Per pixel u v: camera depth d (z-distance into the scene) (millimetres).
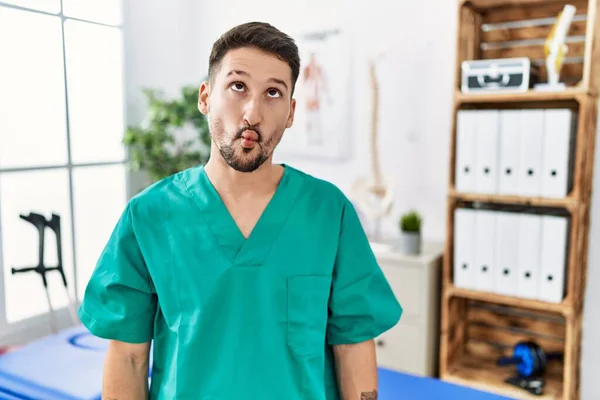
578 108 2186
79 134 2770
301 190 934
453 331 2432
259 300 861
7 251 2486
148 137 2633
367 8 2684
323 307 901
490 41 2393
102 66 2844
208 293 851
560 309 2096
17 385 1443
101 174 2902
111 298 890
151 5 3047
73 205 2762
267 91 810
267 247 881
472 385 2268
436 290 2414
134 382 911
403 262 2346
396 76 2654
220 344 853
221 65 818
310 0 2832
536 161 2070
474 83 2152
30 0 2475
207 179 911
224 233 877
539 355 2242
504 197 2148
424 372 2363
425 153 2637
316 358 890
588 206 2205
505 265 2188
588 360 2385
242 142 807
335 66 2795
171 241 881
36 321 2594
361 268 952
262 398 849
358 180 2623
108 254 910
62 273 2393
